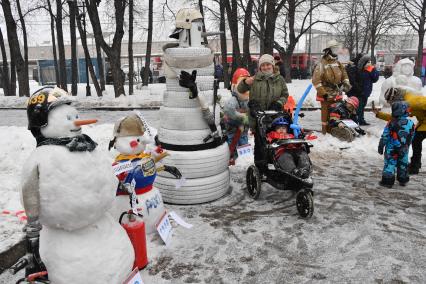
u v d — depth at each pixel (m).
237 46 19.78
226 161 5.28
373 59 29.80
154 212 4.11
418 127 6.08
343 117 8.58
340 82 8.70
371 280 3.34
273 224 4.48
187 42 4.92
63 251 2.53
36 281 2.55
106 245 2.67
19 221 4.11
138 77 42.88
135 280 2.85
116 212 3.76
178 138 4.91
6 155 6.75
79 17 20.23
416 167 6.27
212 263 3.65
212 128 4.96
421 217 4.64
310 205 4.46
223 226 4.43
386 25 31.20
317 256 3.76
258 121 5.07
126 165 3.63
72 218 2.46
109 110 16.39
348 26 38.94
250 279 3.38
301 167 4.73
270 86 5.86
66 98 2.57
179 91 4.87
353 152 7.78
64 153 2.45
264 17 22.69
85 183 2.46
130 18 19.34
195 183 4.98
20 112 16.27
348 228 4.36
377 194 5.44
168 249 3.89
